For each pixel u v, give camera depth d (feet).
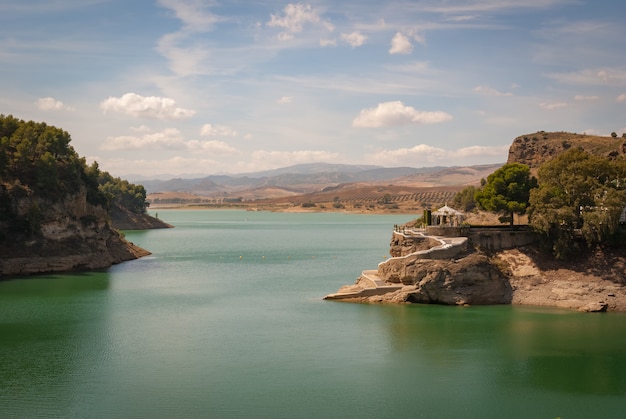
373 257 574.97
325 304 316.40
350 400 183.83
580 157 340.80
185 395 187.21
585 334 249.55
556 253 316.40
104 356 225.56
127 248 568.82
